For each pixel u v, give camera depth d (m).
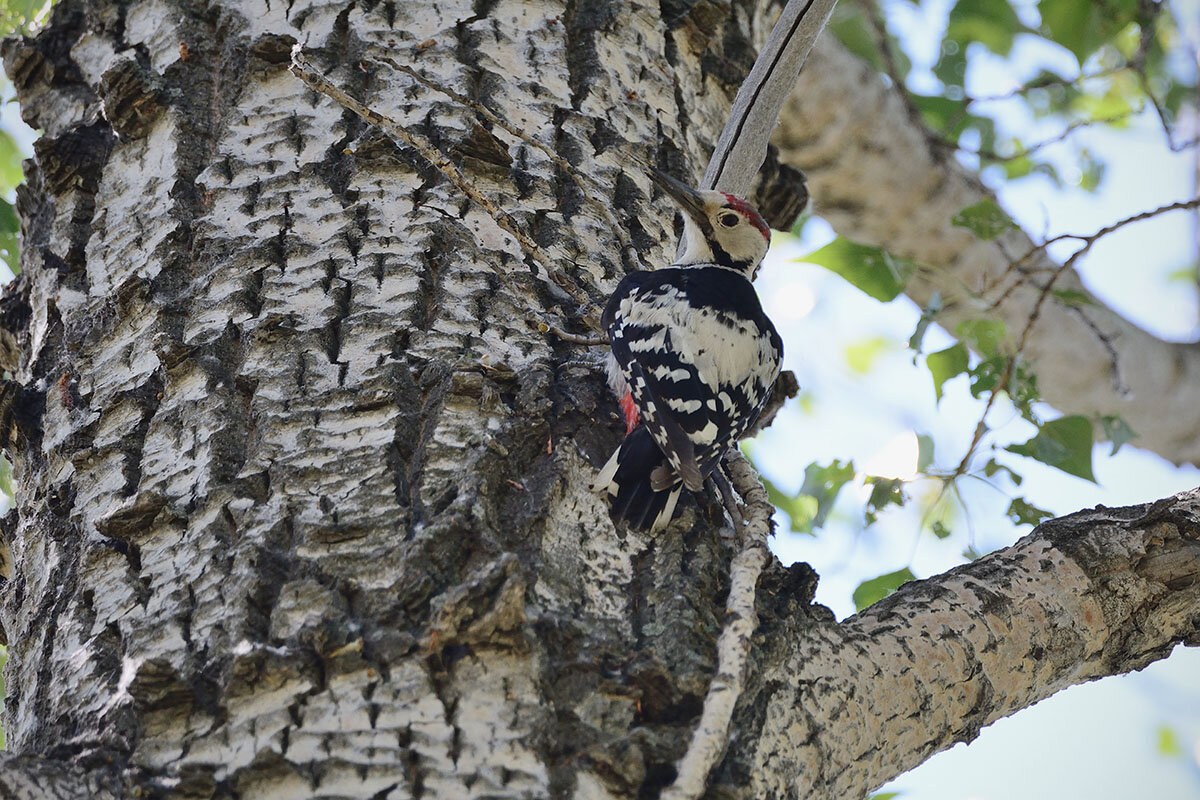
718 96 8.17
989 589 5.94
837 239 10.83
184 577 5.05
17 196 7.38
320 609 4.73
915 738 5.52
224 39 7.06
